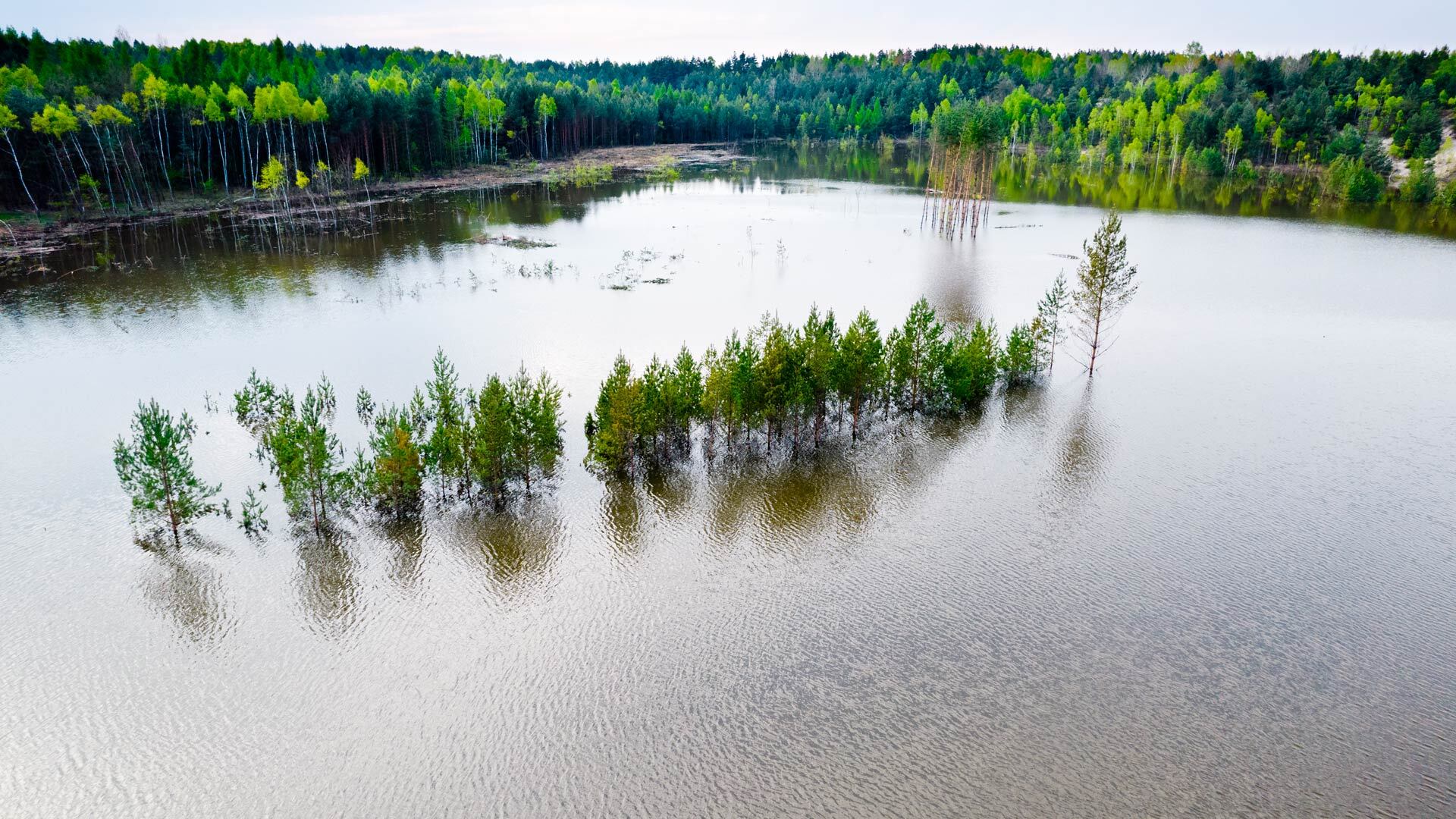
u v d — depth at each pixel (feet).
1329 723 88.28
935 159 490.08
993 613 105.70
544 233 347.56
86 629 100.12
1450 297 256.11
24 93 342.85
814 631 102.42
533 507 129.39
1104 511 130.11
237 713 88.43
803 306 241.55
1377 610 106.22
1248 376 188.14
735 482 138.62
